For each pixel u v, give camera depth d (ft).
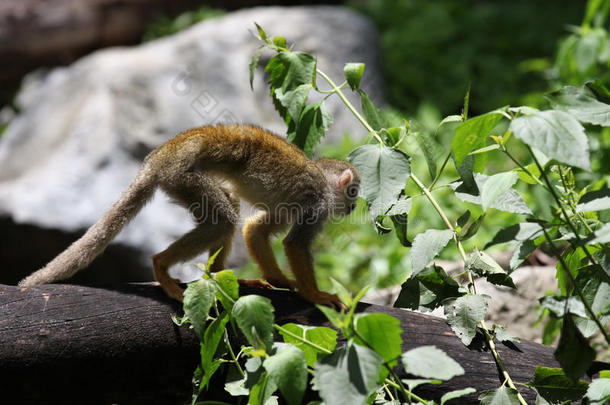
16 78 44.55
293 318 15.11
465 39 46.42
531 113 11.19
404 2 48.34
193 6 46.01
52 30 43.75
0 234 32.45
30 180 33.32
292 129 17.19
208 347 12.99
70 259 15.80
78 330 13.96
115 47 45.70
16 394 13.73
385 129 15.48
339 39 39.96
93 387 14.21
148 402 14.79
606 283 12.91
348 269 27.58
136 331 14.29
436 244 13.69
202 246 16.58
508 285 14.47
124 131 34.53
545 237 12.68
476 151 12.62
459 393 11.96
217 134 17.61
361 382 10.62
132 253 31.58
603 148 22.56
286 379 11.12
